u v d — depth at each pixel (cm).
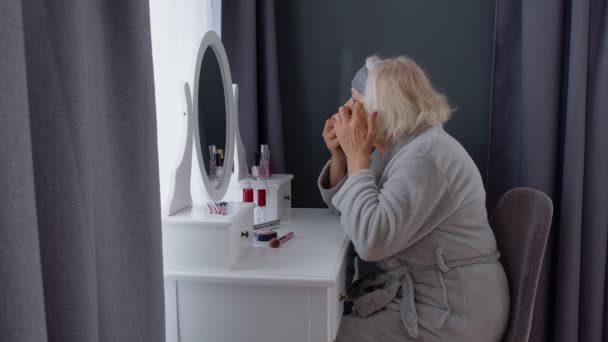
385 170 121
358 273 192
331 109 199
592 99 169
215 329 108
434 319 111
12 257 49
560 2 171
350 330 115
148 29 82
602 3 168
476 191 118
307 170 202
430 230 113
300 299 105
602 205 169
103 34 76
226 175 139
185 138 117
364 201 113
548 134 173
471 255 116
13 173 49
